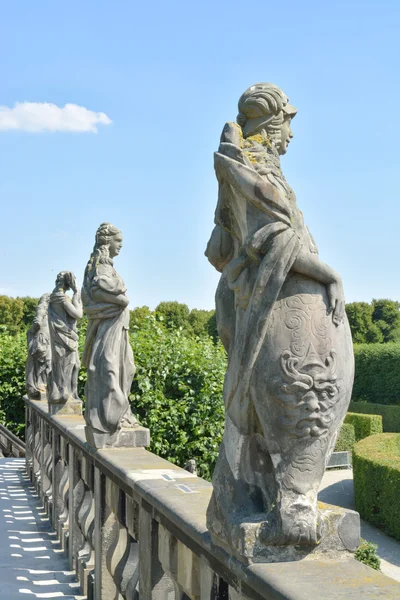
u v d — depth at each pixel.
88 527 5.78
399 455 14.57
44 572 6.29
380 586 2.21
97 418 5.59
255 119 2.67
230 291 2.69
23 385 15.88
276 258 2.41
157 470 4.53
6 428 15.49
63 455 7.43
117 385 5.66
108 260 5.88
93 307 5.71
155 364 11.20
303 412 2.42
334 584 2.22
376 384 32.09
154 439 11.13
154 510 3.81
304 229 2.53
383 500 13.16
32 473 11.19
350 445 22.91
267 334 2.44
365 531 13.30
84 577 5.63
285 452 2.45
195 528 3.00
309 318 2.44
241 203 2.51
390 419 30.14
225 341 2.74
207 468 11.38
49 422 8.73
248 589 2.47
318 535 2.43
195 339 12.73
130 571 4.56
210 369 11.46
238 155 2.53
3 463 13.34
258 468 2.58
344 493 16.44
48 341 11.87
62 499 7.76
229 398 2.60
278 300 2.45
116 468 4.66
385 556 11.34
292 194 2.56
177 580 3.48
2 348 16.62
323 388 2.42
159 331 11.81
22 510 9.05
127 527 4.49
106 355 5.67
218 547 2.72
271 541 2.42
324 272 2.44
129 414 5.78
